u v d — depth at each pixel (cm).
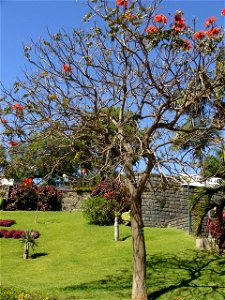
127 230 1955
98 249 1648
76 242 1798
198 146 1016
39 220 2333
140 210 1060
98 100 1095
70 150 1109
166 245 1591
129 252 1544
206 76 978
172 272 1257
